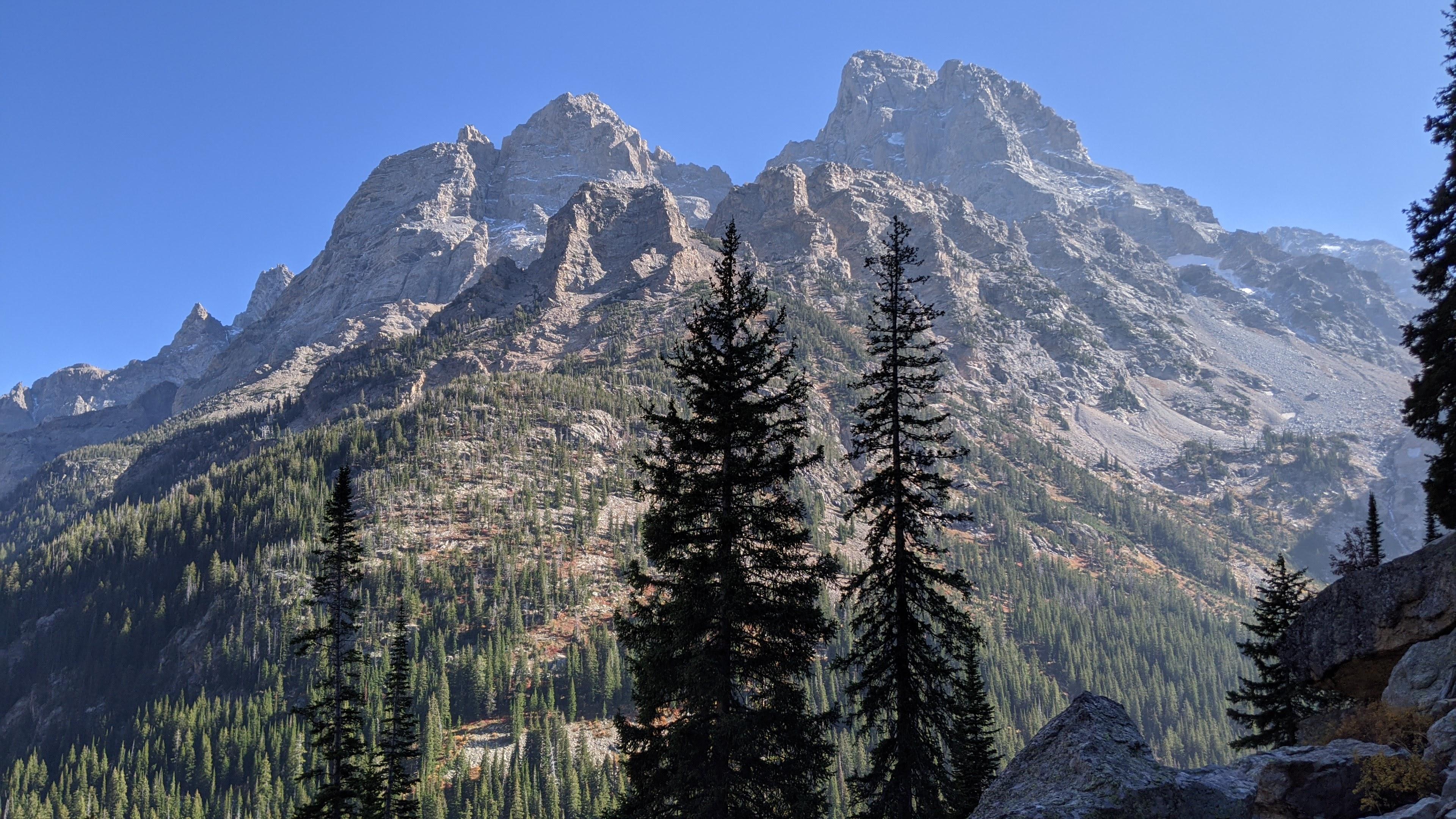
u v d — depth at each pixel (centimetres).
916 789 3141
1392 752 1961
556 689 16288
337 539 4906
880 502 3297
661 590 3059
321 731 4812
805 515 3058
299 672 18200
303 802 13750
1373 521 4878
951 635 3241
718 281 3195
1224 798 2053
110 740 18138
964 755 4706
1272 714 4319
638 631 3003
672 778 2875
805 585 3019
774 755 2939
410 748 6034
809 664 3052
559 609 19525
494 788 12712
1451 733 1909
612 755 14150
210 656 19350
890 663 3231
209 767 15262
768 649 2983
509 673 16512
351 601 4894
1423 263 3244
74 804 15262
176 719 17038
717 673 2870
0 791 16450
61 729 19075
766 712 2897
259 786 14275
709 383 3091
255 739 15938
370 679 15488
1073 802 2002
